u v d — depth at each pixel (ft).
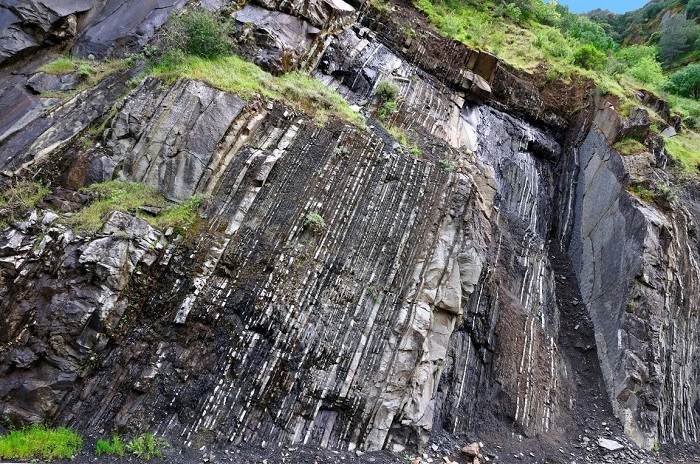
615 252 39.63
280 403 25.17
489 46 56.54
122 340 24.89
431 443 27.58
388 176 32.32
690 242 41.88
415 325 27.71
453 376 31.07
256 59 37.14
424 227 30.66
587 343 38.58
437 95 48.60
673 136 54.44
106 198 27.86
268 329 26.11
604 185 43.86
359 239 29.66
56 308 23.99
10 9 36.24
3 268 24.76
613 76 56.08
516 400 31.58
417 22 55.06
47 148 29.86
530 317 36.58
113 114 31.07
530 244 42.47
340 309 27.50
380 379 26.43
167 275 26.45
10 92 33.30
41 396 22.76
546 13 70.18
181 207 28.22
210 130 30.32
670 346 37.04
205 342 25.57
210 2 40.98
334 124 34.53
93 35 38.40
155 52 34.99
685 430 35.65
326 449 24.79
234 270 27.40
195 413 24.02
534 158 51.08
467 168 36.47
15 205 26.96
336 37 46.03
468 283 30.63
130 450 22.36
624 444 31.48
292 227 29.01
